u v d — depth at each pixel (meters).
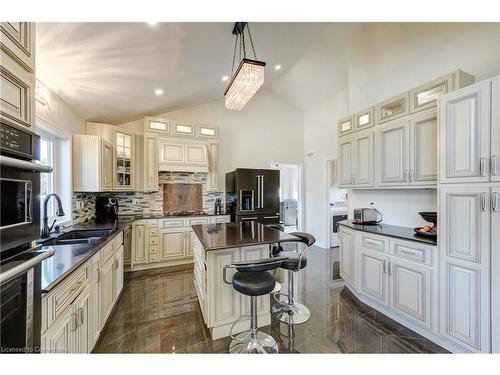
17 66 0.93
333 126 4.77
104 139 3.10
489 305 1.50
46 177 2.56
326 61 3.98
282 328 2.10
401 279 2.07
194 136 4.23
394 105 2.53
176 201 4.38
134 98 3.17
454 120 1.69
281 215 6.57
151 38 1.98
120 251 2.69
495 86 1.48
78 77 2.27
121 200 3.98
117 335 1.99
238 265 1.51
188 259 4.02
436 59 2.38
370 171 2.69
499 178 1.46
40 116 2.14
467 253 1.61
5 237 0.79
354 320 2.21
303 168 5.63
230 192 4.52
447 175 1.73
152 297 2.71
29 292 0.90
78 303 1.44
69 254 1.58
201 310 2.35
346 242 2.81
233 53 2.83
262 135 5.23
